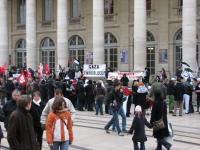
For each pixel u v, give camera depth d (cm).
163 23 3453
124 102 1509
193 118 1969
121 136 1453
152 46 3528
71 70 2859
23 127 746
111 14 3728
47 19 4181
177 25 3388
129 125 1705
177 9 3391
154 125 1112
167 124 1123
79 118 1969
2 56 3869
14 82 2184
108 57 3762
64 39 3528
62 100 895
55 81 2411
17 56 4388
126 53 3634
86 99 2356
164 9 3447
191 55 2862
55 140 882
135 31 3105
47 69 2706
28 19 3747
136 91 1872
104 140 1379
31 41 3747
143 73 2677
